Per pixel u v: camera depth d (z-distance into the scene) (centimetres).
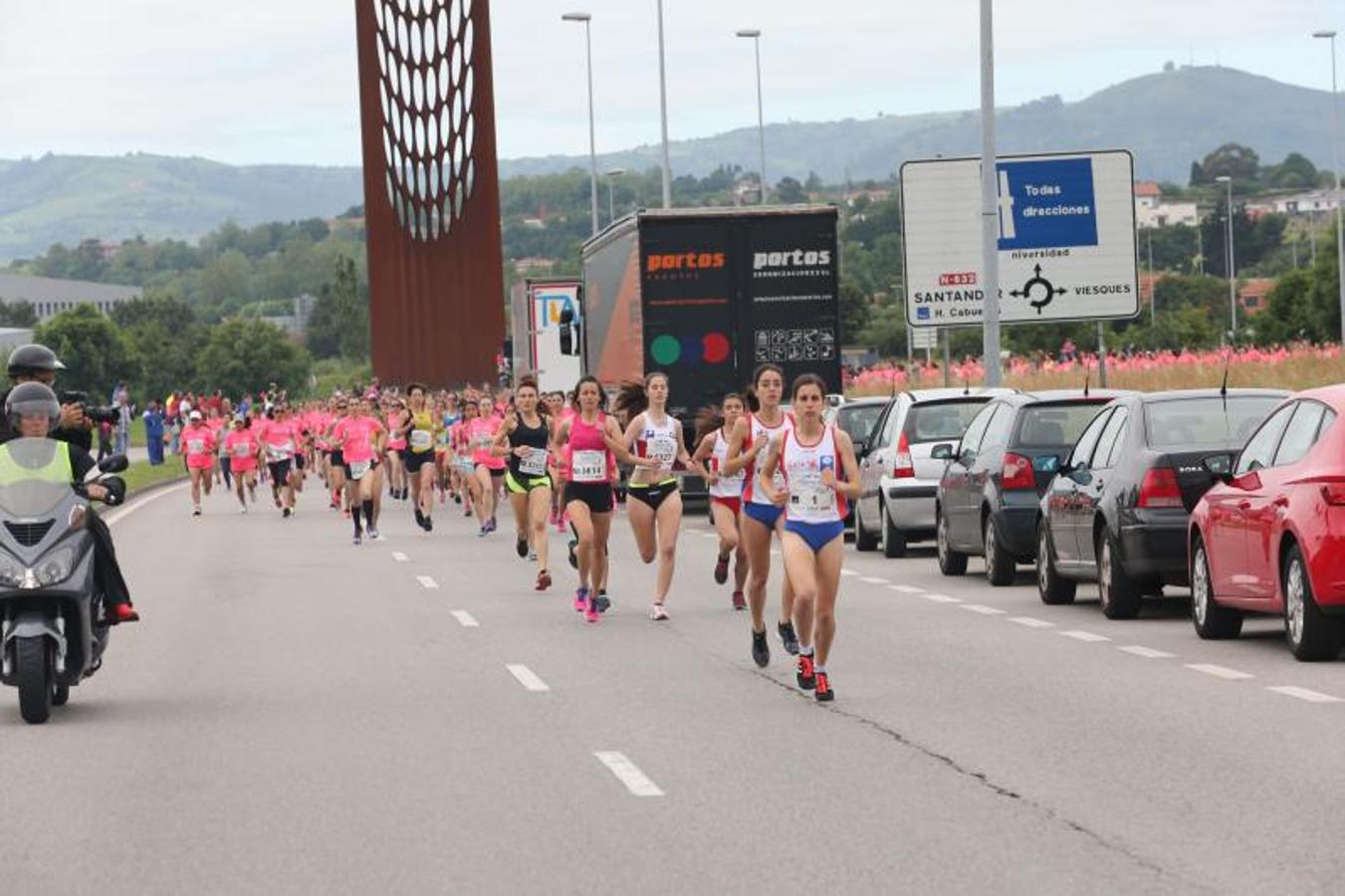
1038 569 3412
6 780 1861
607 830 1582
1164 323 14888
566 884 1399
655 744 2005
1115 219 6284
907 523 4353
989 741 1970
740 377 5581
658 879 1410
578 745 2008
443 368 13688
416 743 2039
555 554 4812
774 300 5581
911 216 6297
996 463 3675
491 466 5453
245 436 7112
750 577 2605
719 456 3334
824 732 2056
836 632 2967
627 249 5762
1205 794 1666
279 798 1745
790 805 1669
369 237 13750
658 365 5566
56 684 2327
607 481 3275
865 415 5003
